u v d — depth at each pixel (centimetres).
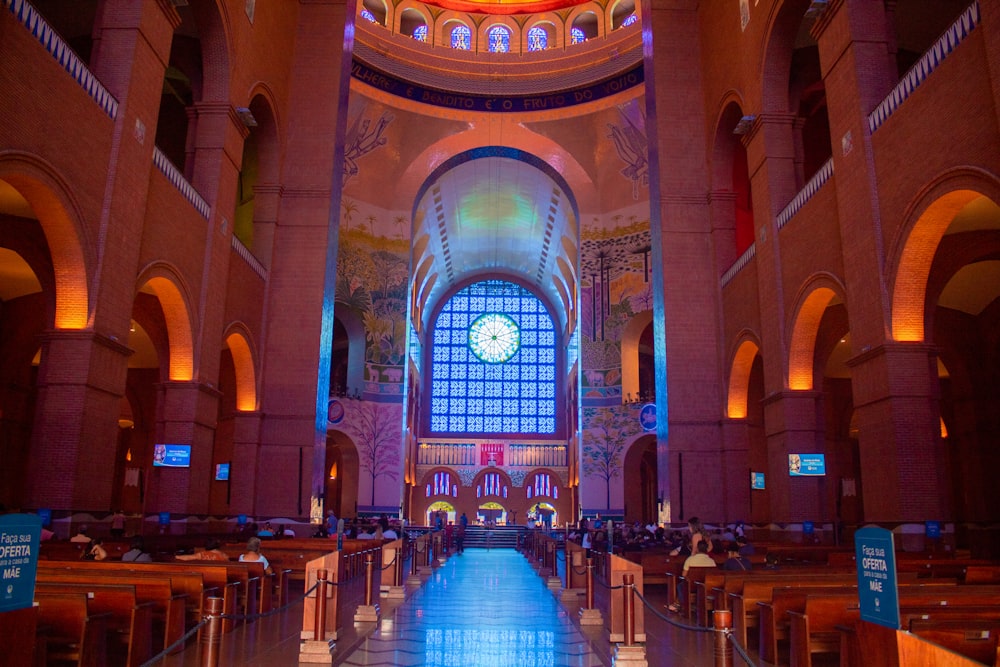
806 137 2423
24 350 2086
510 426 4894
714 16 2275
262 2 2070
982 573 907
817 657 793
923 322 1302
